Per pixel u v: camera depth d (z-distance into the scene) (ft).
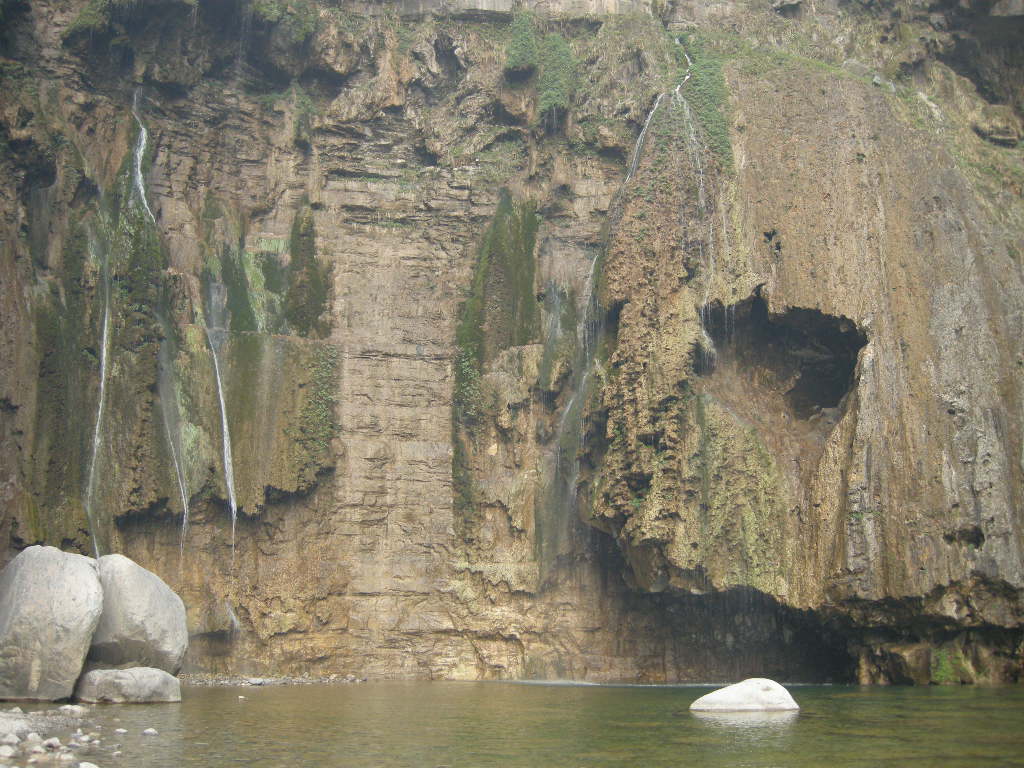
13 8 124.06
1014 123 142.82
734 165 130.11
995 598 111.04
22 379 112.27
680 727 68.03
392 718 73.46
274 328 133.39
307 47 141.90
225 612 120.78
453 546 131.03
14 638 76.23
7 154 117.39
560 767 51.65
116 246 123.34
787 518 117.60
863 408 116.37
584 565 128.47
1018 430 116.37
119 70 130.72
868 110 129.80
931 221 123.54
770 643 123.13
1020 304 120.78
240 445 125.08
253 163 139.13
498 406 132.46
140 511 116.78
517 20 146.61
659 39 143.43
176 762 52.75
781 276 124.77
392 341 136.26
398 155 143.95
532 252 138.82
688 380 122.31
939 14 147.74
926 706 82.43
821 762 53.31
